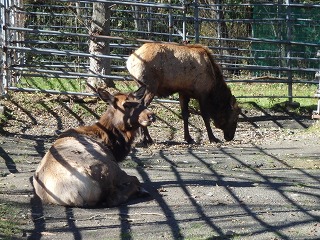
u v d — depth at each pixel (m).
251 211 8.80
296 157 11.66
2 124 13.23
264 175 10.46
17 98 14.45
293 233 8.15
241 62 19.56
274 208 8.92
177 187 9.72
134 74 12.84
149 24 18.14
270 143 12.95
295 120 15.02
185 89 13.12
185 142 13.04
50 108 14.27
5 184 9.63
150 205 8.96
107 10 15.31
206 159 11.46
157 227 8.30
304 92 17.34
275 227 8.31
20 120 13.67
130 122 9.33
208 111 13.30
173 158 11.49
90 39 15.40
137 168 10.77
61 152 8.90
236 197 9.32
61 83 15.83
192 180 10.09
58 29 19.14
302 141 13.06
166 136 13.52
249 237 8.03
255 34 19.31
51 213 8.63
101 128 9.38
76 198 8.74
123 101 9.36
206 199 9.21
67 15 16.20
